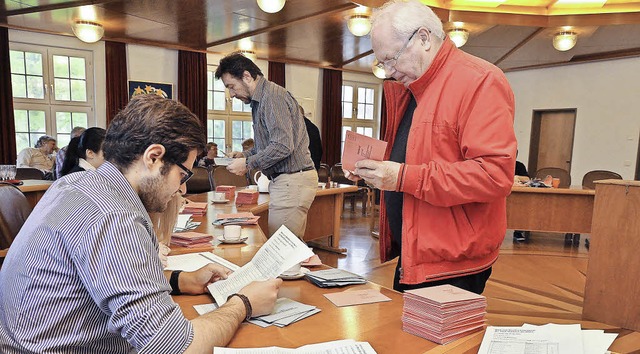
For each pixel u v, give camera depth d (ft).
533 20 17.51
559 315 9.05
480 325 3.26
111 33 19.99
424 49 4.14
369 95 31.68
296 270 4.39
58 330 2.46
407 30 4.10
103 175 2.69
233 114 26.14
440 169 3.96
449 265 4.31
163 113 2.67
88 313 2.50
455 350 2.94
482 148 3.88
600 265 7.36
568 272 12.60
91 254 2.35
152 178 2.71
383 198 5.23
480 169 3.84
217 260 4.94
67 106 20.93
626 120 24.07
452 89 4.09
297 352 2.82
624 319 7.11
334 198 14.69
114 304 2.36
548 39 20.24
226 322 2.95
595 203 7.40
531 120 28.17
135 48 21.99
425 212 4.24
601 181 7.31
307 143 8.30
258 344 2.95
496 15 17.29
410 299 3.22
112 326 2.43
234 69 7.37
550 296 10.41
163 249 4.77
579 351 2.82
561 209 15.84
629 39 20.67
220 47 23.25
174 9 16.22
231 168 7.61
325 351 2.85
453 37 17.62
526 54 23.86
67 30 19.45
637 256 6.88
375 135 32.07
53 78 20.52
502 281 11.59
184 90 23.25
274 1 12.64
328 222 14.56
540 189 15.61
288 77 27.09
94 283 2.36
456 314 3.09
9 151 19.02
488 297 10.25
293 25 18.40
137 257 2.44
